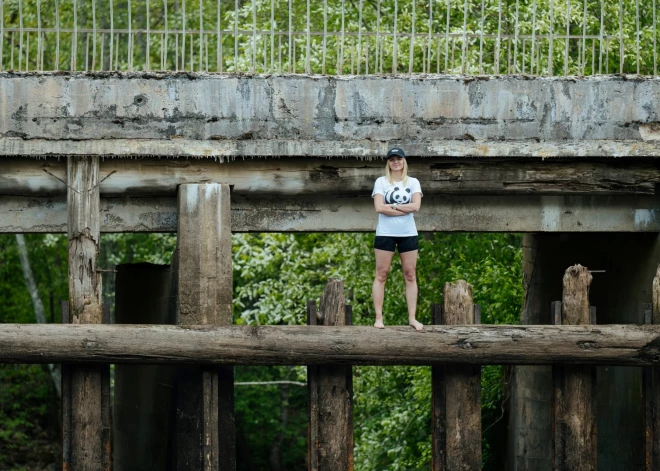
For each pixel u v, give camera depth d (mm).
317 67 28125
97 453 18672
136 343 18328
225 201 19562
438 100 20062
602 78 20344
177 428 19094
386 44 27656
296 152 19734
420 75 20062
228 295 19406
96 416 18688
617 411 23000
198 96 19672
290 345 18484
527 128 20203
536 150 20125
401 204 18547
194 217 19453
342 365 18891
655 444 19484
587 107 20312
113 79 19547
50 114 19406
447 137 20078
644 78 20406
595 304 23688
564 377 19406
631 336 18922
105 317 19109
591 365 19312
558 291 24719
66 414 18734
